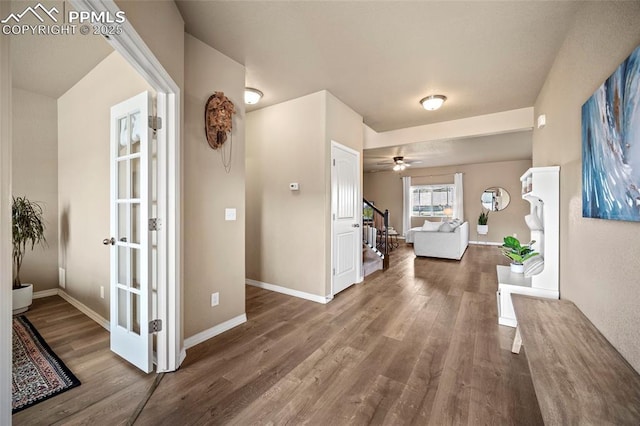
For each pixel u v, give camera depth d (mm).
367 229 6133
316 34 2264
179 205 1950
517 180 8039
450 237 6027
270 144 3857
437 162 8383
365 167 9273
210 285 2402
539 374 1193
